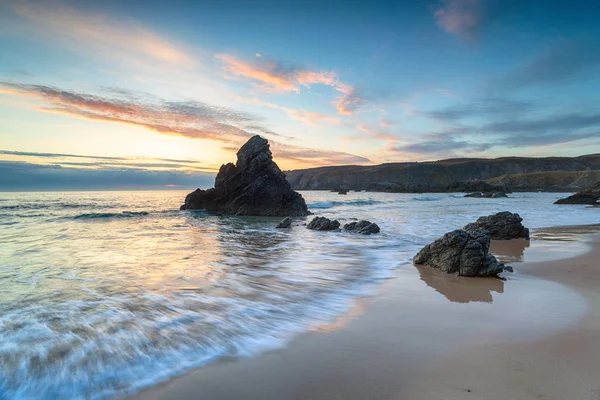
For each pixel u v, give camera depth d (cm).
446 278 1218
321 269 1365
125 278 1188
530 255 1585
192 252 1731
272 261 1518
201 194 4753
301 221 3547
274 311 872
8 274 1227
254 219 3766
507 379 528
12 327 750
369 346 661
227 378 553
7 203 5706
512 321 782
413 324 775
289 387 523
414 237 2277
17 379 552
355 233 2486
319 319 816
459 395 487
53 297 965
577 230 2492
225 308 894
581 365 571
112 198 8225
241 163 4553
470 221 3250
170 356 629
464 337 695
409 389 507
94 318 809
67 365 596
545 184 15575
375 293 1033
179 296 991
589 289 1045
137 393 517
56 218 3584
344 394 500
